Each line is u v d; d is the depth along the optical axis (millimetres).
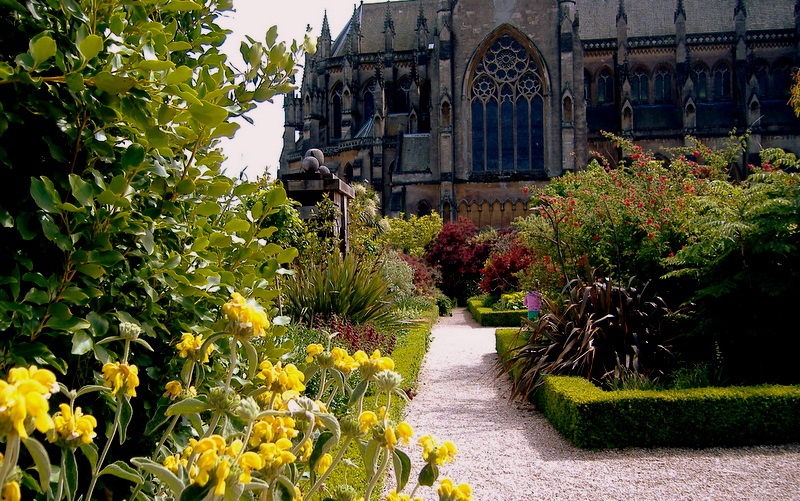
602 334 11656
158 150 3977
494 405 12609
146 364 4062
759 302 11422
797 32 62250
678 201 15016
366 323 14680
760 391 9633
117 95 3430
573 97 54781
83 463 3914
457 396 13555
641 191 16438
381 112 61656
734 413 9430
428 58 66500
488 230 48719
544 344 12812
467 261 42000
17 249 3412
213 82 4113
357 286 15242
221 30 5281
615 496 7598
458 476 8477
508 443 9906
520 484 8109
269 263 4730
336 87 68875
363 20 74438
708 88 63938
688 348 12336
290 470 3316
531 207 21641
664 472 8352
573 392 10109
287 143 69625
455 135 56188
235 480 2436
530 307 18125
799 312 11328
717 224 11219
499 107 56156
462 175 55844
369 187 52812
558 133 55031
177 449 4129
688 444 9438
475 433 10547
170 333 4297
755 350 11609
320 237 17844
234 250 4727
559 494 7730
